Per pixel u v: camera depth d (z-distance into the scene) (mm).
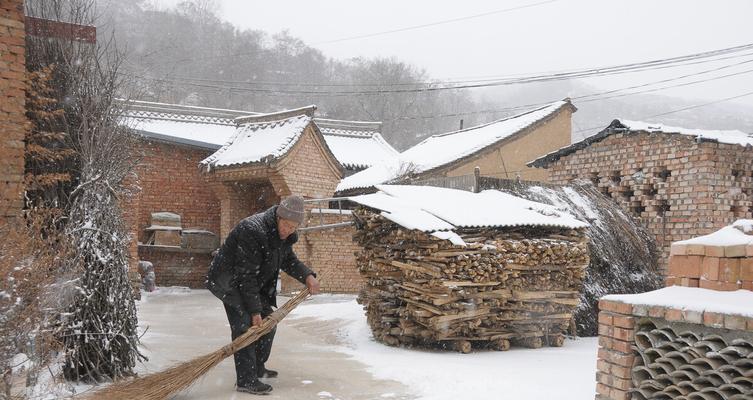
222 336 9766
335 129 29516
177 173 23047
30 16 6895
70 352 5656
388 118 43688
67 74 6762
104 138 6531
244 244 5875
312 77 49188
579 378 6516
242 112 26625
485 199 9914
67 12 7164
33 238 5129
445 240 8266
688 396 3807
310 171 20266
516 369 7043
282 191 19547
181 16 41500
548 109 22219
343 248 19312
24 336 4621
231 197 21656
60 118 6660
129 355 6289
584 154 13211
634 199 12133
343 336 9695
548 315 9023
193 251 21359
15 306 4520
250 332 5773
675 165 11414
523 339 9133
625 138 12367
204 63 41344
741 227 4223
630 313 4230
